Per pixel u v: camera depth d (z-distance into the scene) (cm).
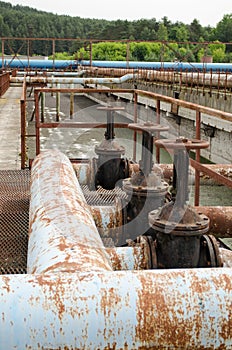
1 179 620
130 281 204
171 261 308
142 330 195
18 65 4500
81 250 257
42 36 15212
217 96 1753
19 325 190
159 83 2478
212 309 200
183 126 1916
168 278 207
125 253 315
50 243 271
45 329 191
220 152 1683
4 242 399
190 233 301
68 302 195
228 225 458
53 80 1498
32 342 190
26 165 775
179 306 199
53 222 300
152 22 11369
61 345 192
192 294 202
